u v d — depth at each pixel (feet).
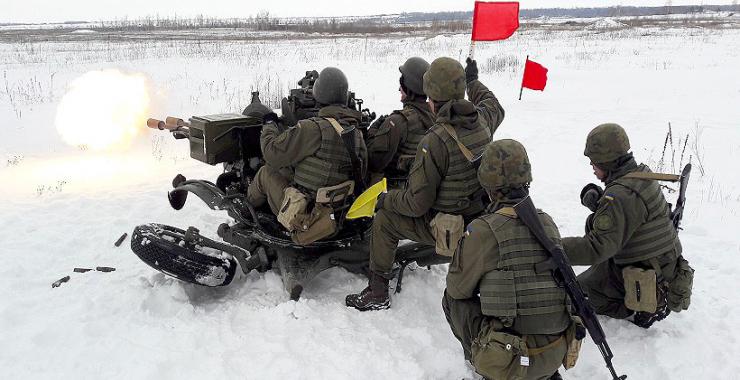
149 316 12.72
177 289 13.57
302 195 12.87
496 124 14.60
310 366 11.04
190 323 12.46
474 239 9.23
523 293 8.96
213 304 13.56
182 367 10.91
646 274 11.84
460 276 9.52
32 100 42.83
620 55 82.02
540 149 30.63
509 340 8.88
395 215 12.87
